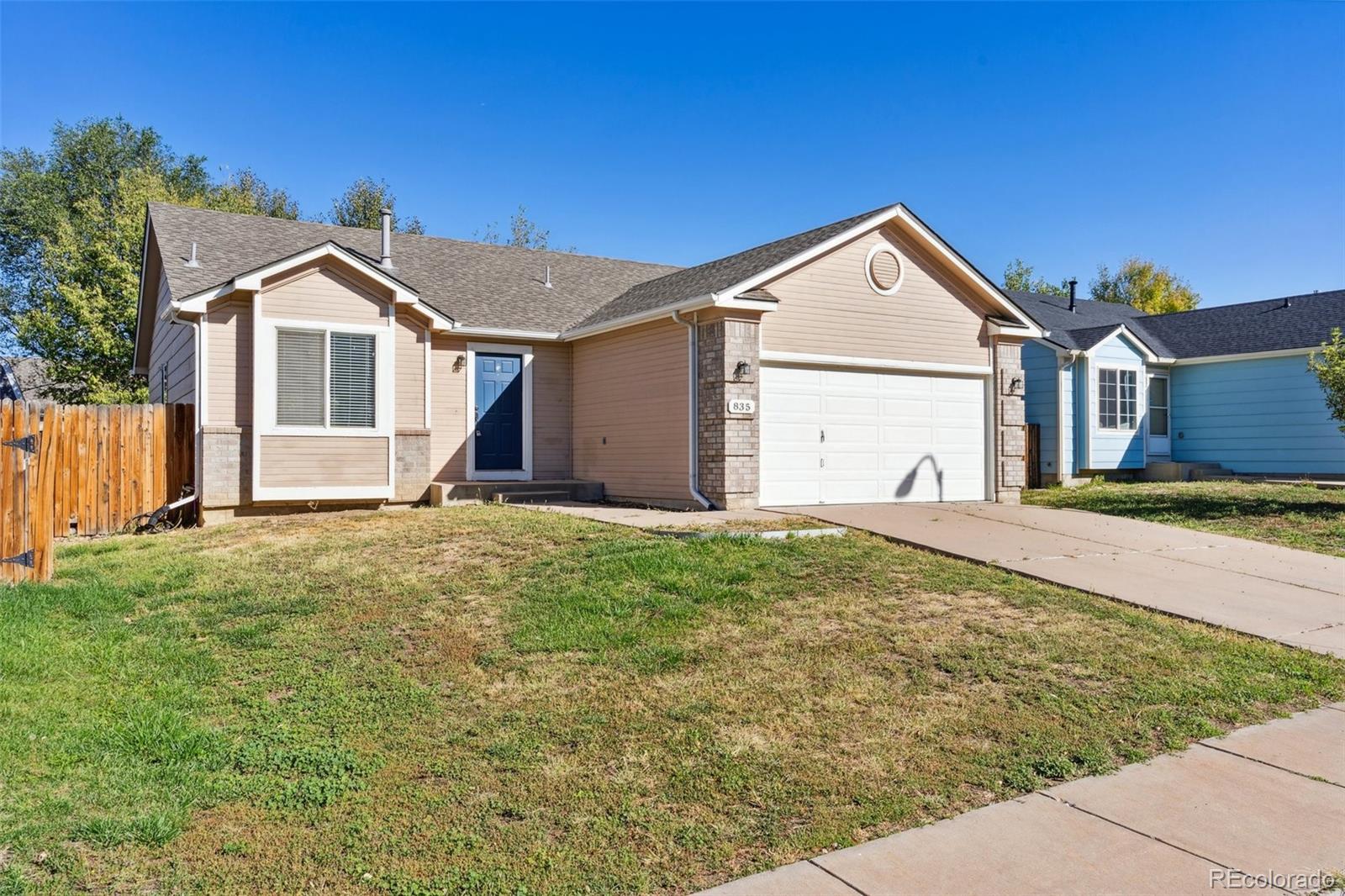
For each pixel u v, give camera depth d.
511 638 6.50
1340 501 15.16
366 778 4.39
